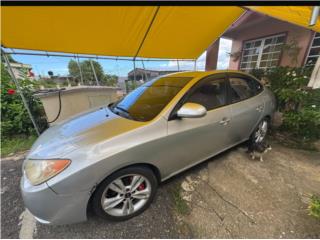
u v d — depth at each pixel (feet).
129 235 5.02
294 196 6.23
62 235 5.07
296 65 17.48
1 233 5.20
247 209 5.72
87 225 5.32
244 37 22.58
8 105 11.99
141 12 7.44
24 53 9.31
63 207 4.39
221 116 7.11
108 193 5.12
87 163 4.35
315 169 7.81
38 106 12.87
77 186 4.33
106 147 4.63
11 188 7.17
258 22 19.83
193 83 6.81
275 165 8.17
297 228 5.04
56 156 4.52
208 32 10.99
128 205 5.39
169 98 6.35
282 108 12.80
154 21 8.36
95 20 7.46
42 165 4.48
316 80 9.87
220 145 7.75
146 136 5.20
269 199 6.11
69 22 7.36
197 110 5.49
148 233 5.06
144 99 7.29
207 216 5.51
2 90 12.12
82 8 6.48
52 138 5.57
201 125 6.40
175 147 5.90
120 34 9.14
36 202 4.29
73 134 5.38
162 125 5.57
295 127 11.03
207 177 7.38
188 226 5.22
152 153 5.34
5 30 7.13
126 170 5.04
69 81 29.99
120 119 6.06
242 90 8.56
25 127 12.51
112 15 7.29
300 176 7.33
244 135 8.94
